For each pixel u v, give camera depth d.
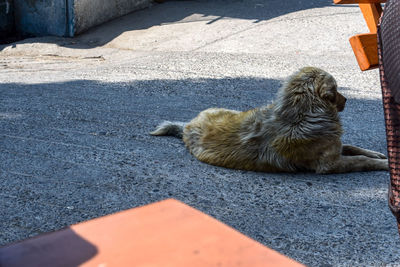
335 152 6.28
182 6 21.11
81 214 5.28
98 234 1.39
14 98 10.84
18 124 8.78
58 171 6.52
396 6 1.85
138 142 7.76
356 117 9.02
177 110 9.74
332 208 5.37
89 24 19.23
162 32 18.22
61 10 18.62
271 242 4.64
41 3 19.06
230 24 18.17
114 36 18.39
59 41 18.27
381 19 1.99
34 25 19.50
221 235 1.38
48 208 5.42
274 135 6.30
